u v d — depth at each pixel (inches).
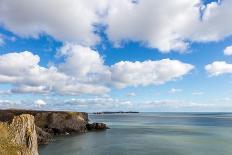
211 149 3366.1
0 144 1551.4
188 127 7224.4
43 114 5113.2
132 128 6697.8
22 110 5147.6
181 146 3617.1
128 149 3358.8
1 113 4837.6
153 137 4638.3
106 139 4320.9
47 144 3742.6
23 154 1593.3
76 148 3422.7
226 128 6894.7
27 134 1916.8
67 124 5246.1
